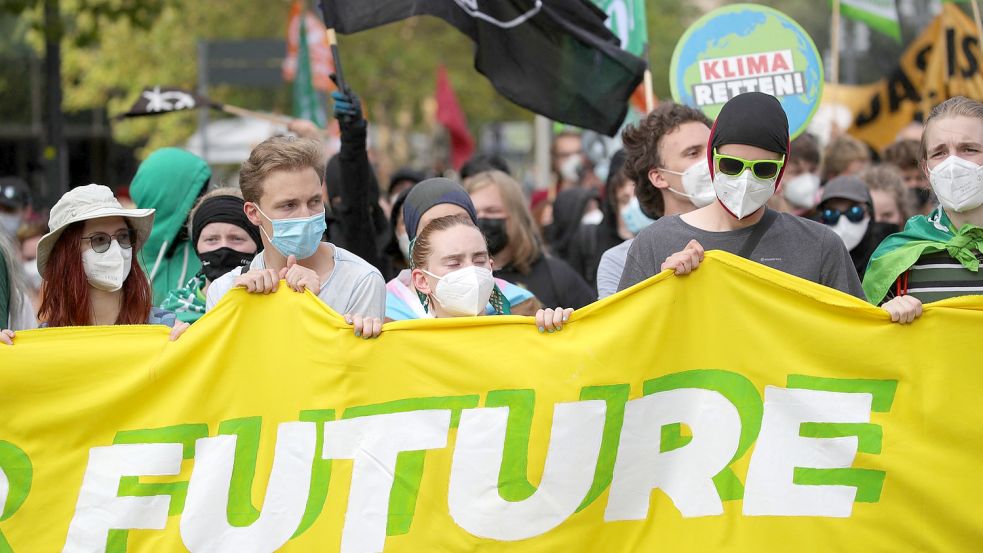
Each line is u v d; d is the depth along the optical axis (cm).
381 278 1115
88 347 1032
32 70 5266
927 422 998
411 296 1169
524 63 1402
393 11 1377
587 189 2002
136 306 1120
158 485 1027
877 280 1098
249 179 1060
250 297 1034
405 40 6562
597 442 1009
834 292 996
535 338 1016
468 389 1016
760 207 1030
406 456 1018
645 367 1011
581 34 1400
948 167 1041
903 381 1002
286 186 1046
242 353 1031
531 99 1402
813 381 1007
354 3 1372
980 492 995
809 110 1507
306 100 2884
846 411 1005
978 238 1067
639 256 1074
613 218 1627
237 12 6116
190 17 6025
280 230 1048
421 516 1016
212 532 1023
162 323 1161
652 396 1013
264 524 1023
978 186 1040
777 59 1510
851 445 1003
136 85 6047
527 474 1011
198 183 1468
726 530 1011
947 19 2162
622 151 1605
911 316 996
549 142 3644
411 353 1021
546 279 1474
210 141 4656
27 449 1029
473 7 1390
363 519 1018
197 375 1030
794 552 1006
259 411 1030
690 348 1016
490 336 1017
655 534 1012
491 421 1015
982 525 994
